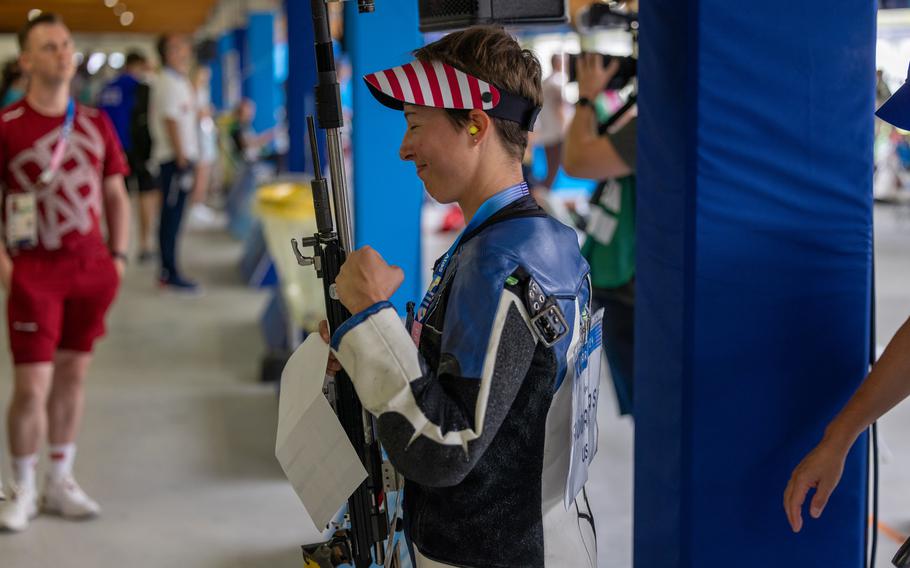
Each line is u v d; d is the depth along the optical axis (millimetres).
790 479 1879
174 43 7406
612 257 3465
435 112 1458
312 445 1561
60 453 3537
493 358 1344
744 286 1993
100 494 3744
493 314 1354
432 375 1383
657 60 2061
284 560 3189
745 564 2068
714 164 1956
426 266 7812
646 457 2213
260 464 4047
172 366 5582
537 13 2289
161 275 7758
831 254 2000
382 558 1603
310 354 1580
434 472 1327
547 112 7488
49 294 3326
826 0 1927
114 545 3305
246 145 11250
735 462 2039
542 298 1382
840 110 1963
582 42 3504
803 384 2033
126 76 8438
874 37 1946
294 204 4758
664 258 2082
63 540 3340
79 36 26609
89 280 3398
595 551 1634
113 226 3531
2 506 3426
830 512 2057
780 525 2062
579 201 12016
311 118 1574
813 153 1972
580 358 1491
